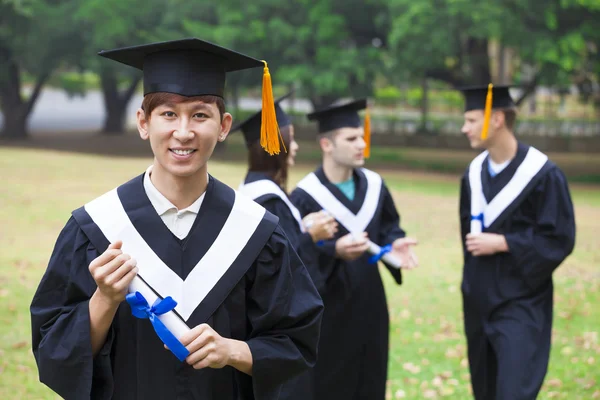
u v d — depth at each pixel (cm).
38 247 947
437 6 1716
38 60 2598
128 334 233
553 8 1692
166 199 232
